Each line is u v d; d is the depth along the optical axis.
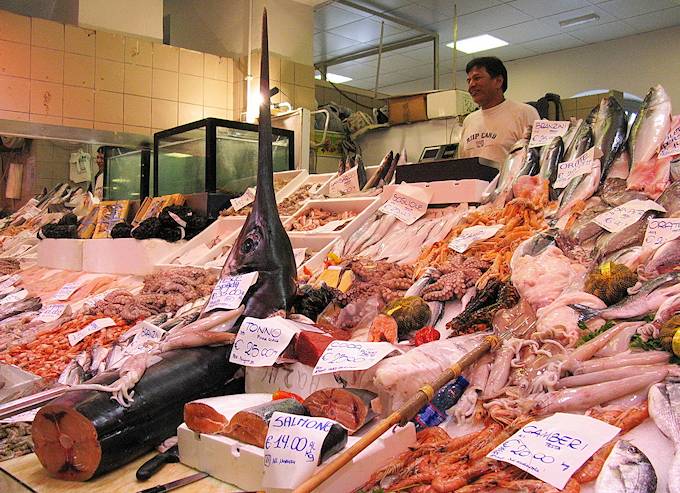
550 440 1.89
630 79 11.62
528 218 3.71
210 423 2.38
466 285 3.21
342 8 9.95
